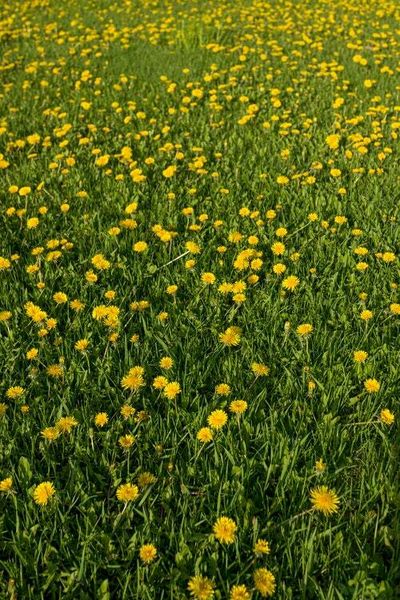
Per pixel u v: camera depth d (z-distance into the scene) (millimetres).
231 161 5406
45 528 2143
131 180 5145
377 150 5438
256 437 2533
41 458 2514
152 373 2928
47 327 3158
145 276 3725
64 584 1993
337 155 5426
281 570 1974
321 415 2598
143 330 3264
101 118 6750
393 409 2625
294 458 2330
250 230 4207
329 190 4789
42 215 4531
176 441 2520
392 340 3092
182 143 5898
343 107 6746
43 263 3930
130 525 2182
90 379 2893
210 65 8609
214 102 7020
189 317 3297
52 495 2223
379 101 6859
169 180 5129
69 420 2463
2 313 3197
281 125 6000
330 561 2010
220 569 2031
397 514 2111
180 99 7285
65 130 5977
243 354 2988
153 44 10172
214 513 2186
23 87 7875
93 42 10461
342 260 3787
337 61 8727
